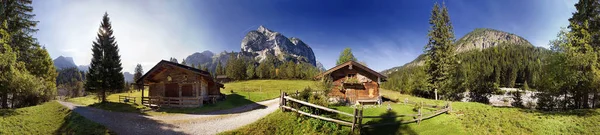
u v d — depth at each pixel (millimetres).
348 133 16516
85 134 17047
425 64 42062
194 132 17938
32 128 19484
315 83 31078
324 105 21000
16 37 35312
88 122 20062
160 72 34406
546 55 26516
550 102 25703
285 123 18406
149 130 18500
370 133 17281
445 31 40031
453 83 38062
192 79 32594
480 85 36688
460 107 25906
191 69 32531
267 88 69125
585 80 22953
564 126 18172
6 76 27781
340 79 31109
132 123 20656
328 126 17391
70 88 73438
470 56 129750
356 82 29672
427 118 20766
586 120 18781
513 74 97812
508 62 107375
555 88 24438
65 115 24797
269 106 30719
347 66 31094
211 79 37062
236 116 23688
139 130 18438
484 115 21594
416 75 45500
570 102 25406
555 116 20438
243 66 109250
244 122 20375
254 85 77375
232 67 115125
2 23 30094
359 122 16844
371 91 30375
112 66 40438
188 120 22016
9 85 28516
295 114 19375
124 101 37438
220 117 23422
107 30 41812
